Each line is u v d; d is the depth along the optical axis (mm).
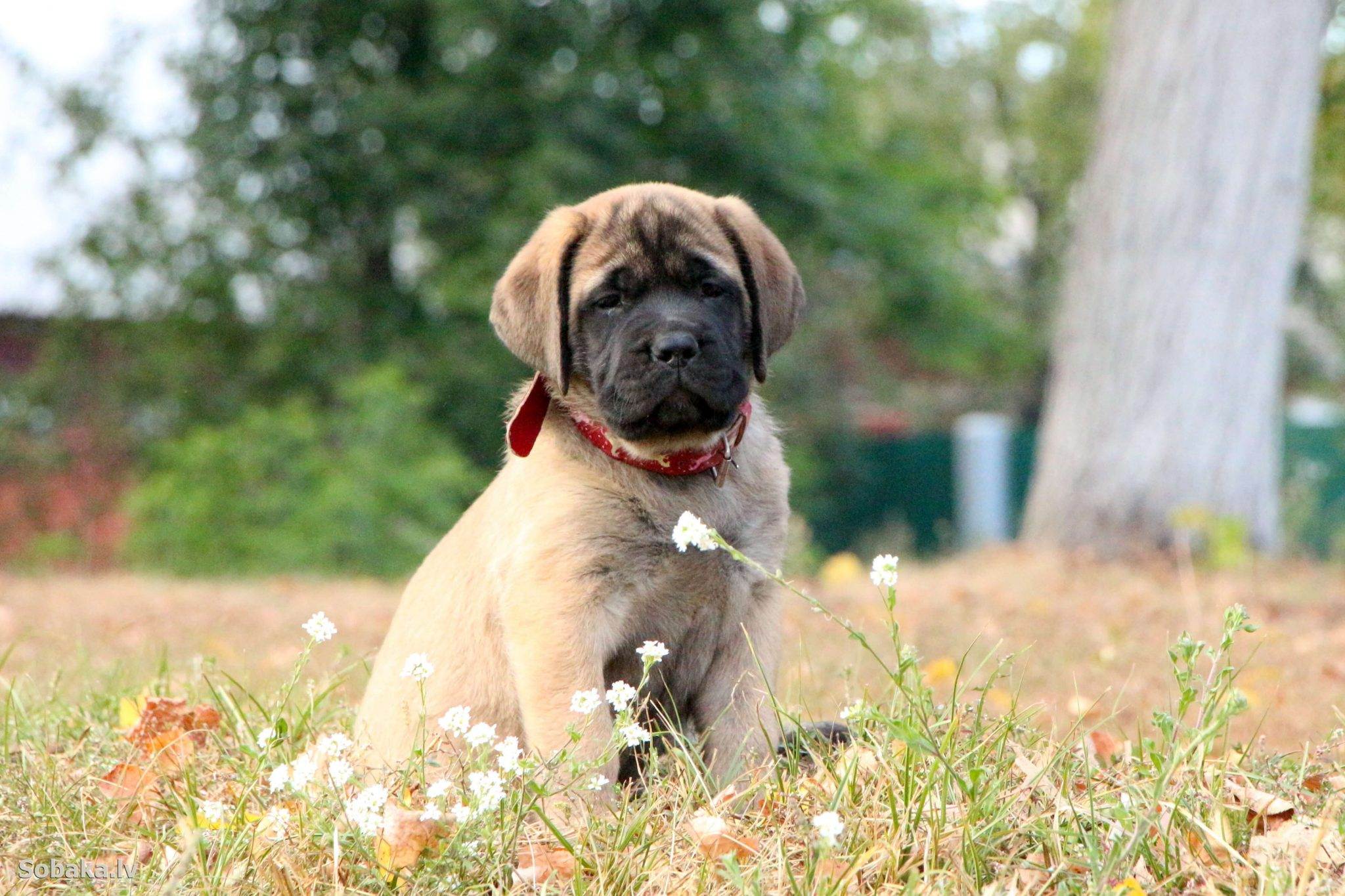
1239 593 11422
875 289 32875
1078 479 15211
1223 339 14727
